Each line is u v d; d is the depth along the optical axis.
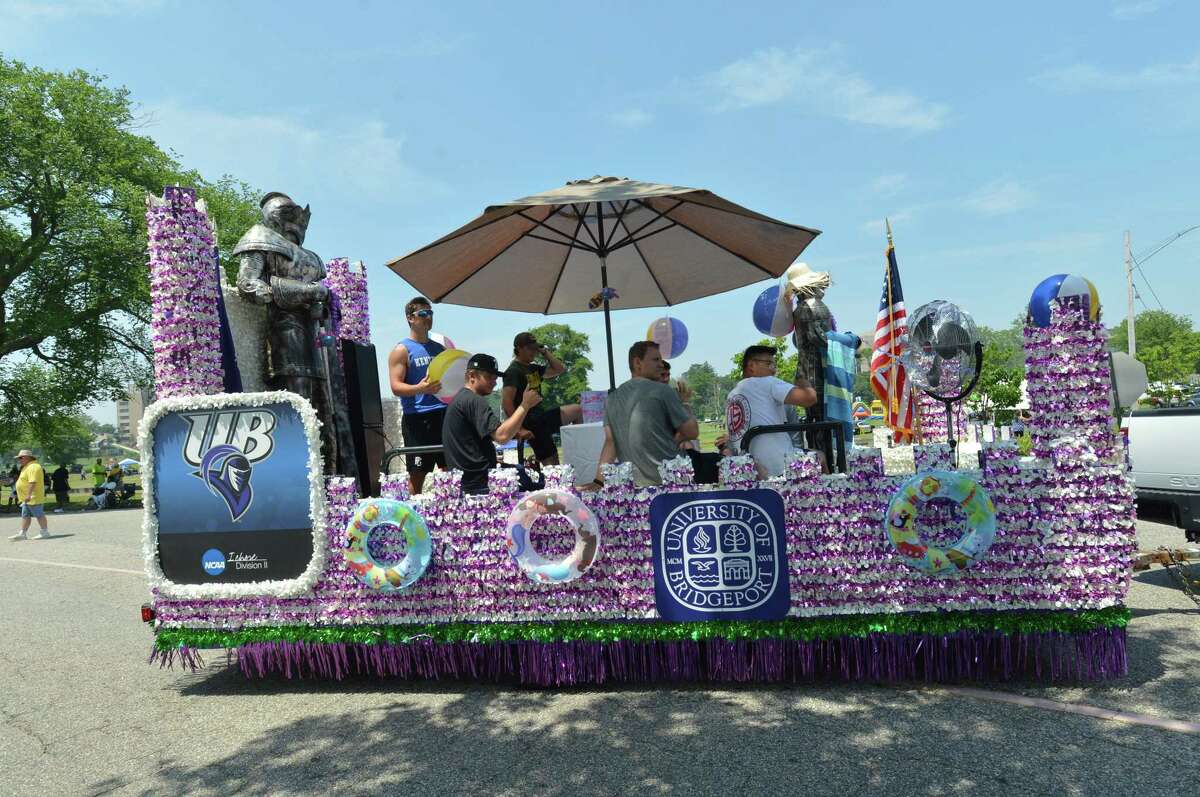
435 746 3.70
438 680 4.67
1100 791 2.91
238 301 5.34
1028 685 4.00
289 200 5.48
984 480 3.96
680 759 3.39
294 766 3.58
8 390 28.64
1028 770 3.10
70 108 27.48
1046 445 3.99
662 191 4.65
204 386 4.75
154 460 4.71
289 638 4.57
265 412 4.60
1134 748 3.24
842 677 4.25
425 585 4.44
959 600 3.97
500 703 4.22
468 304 7.14
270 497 4.58
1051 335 3.98
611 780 3.23
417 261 5.73
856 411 11.33
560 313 7.80
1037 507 3.93
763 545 4.11
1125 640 3.93
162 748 3.90
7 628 6.82
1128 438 6.36
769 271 6.52
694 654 4.31
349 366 5.95
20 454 15.03
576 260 7.12
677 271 7.12
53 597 8.28
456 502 4.40
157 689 4.89
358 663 4.63
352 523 4.42
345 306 7.19
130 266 27.94
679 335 8.31
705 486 4.16
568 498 4.16
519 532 4.25
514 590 4.35
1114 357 6.58
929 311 5.08
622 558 4.25
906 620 4.02
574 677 4.33
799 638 4.09
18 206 28.03
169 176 29.86
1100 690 3.88
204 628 4.70
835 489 4.06
